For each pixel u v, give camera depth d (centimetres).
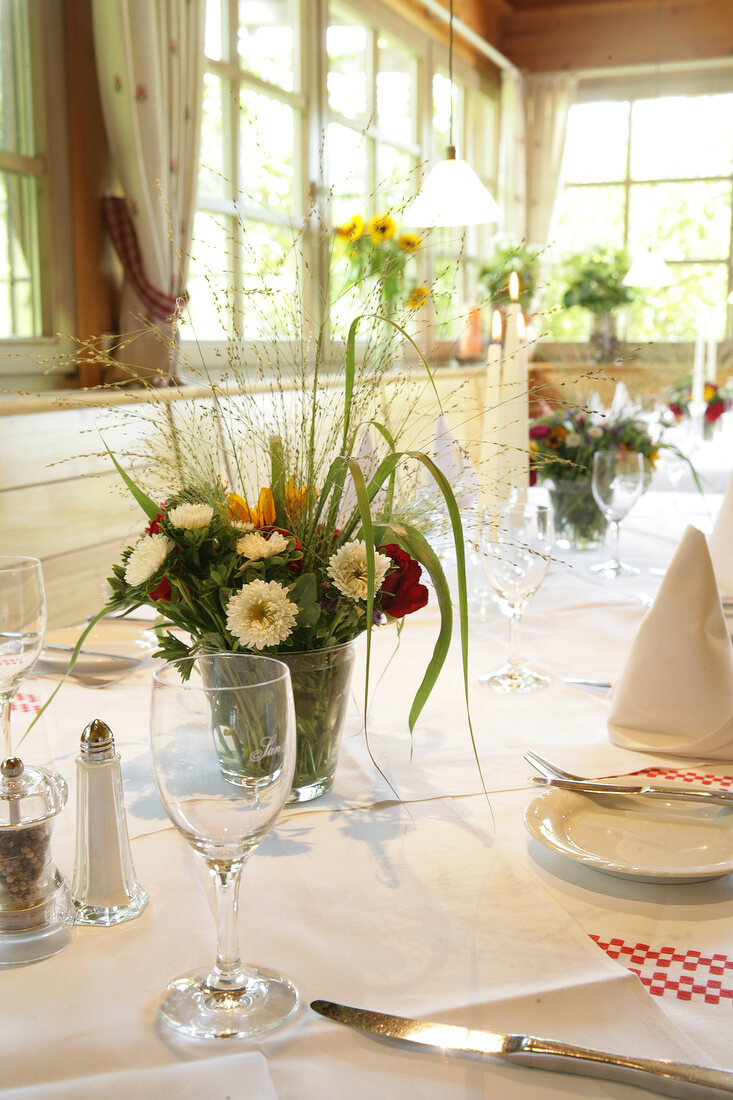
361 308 98
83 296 292
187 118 304
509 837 81
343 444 86
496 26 648
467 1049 54
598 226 676
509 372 154
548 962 63
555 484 190
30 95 273
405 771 94
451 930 67
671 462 234
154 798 88
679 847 76
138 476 95
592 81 662
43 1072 54
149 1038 56
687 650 99
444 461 122
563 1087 53
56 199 282
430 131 555
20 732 101
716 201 650
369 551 72
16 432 222
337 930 67
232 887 59
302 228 99
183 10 296
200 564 82
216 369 315
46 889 66
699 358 372
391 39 508
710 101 643
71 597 242
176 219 302
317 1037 56
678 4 632
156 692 54
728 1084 51
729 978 62
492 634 139
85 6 285
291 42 407
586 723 106
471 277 616
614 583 164
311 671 83
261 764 54
